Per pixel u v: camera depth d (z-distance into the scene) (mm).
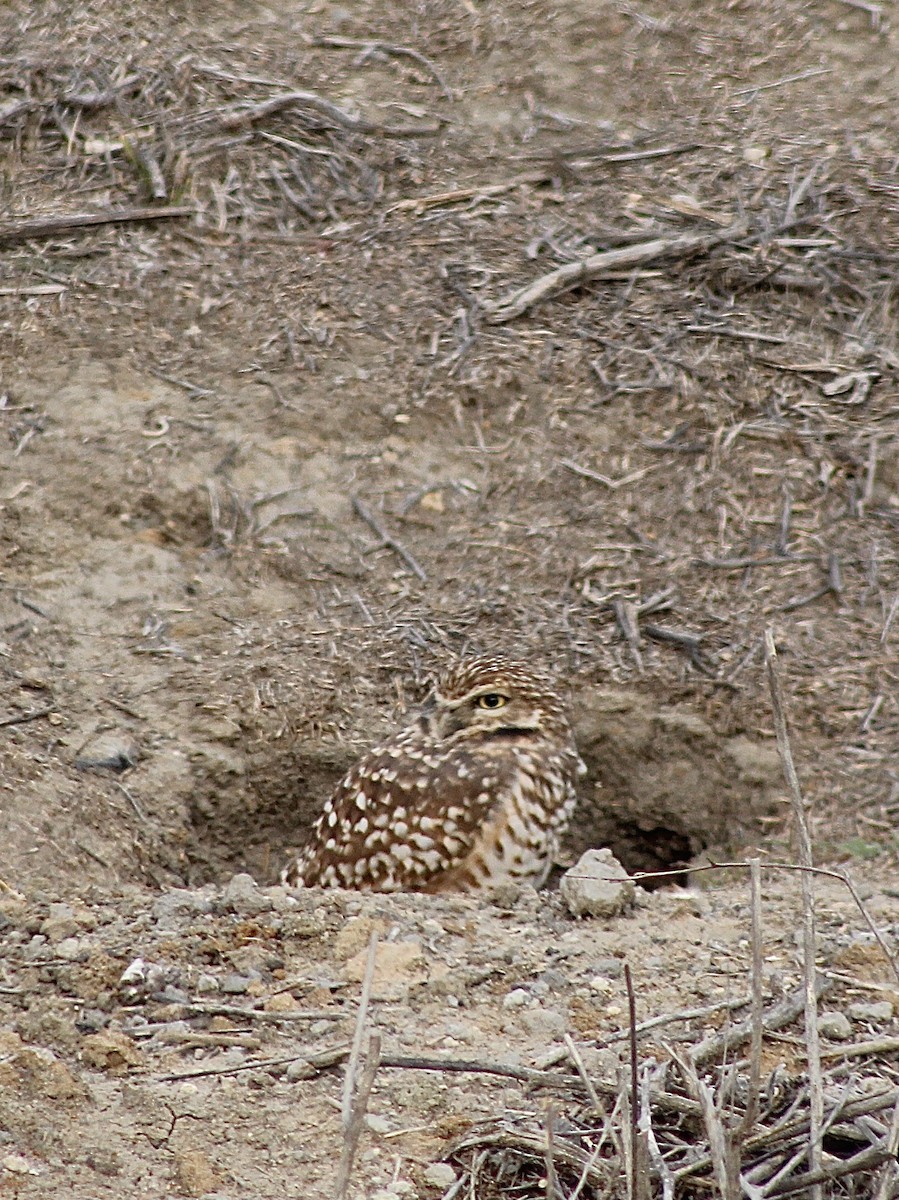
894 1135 5816
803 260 14008
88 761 10461
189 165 14930
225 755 10805
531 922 8234
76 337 13570
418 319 13688
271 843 11023
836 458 12648
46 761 10352
